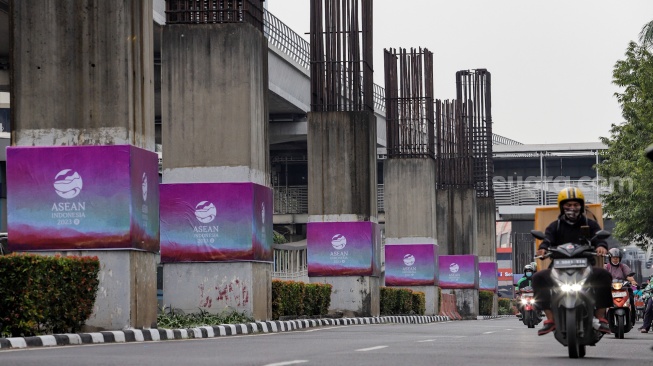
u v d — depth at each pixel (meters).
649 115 49.72
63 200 23.33
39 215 23.36
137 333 22.52
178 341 21.12
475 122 89.12
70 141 23.47
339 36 48.97
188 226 31.11
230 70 31.67
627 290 26.92
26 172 23.42
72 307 21.02
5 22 43.31
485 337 24.94
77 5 23.50
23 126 23.61
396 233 65.81
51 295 20.08
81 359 14.22
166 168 31.73
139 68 24.02
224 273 30.91
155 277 25.08
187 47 31.89
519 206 97.38
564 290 15.92
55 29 23.55
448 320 67.88
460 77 88.94
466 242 82.06
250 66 31.67
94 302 22.61
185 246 31.05
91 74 23.45
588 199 96.12
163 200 31.25
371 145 48.50
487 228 89.25
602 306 16.36
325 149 48.44
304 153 85.12
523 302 41.50
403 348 18.16
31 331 19.73
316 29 49.06
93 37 23.47
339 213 48.22
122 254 23.23
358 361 14.44
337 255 47.97
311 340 21.52
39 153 23.39
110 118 23.38
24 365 13.04
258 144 32.34
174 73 31.89
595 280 16.16
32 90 23.59
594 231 16.61
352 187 48.16
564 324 16.05
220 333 26.84
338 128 48.31
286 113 72.19
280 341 20.89
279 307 34.53
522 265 113.38
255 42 32.19
